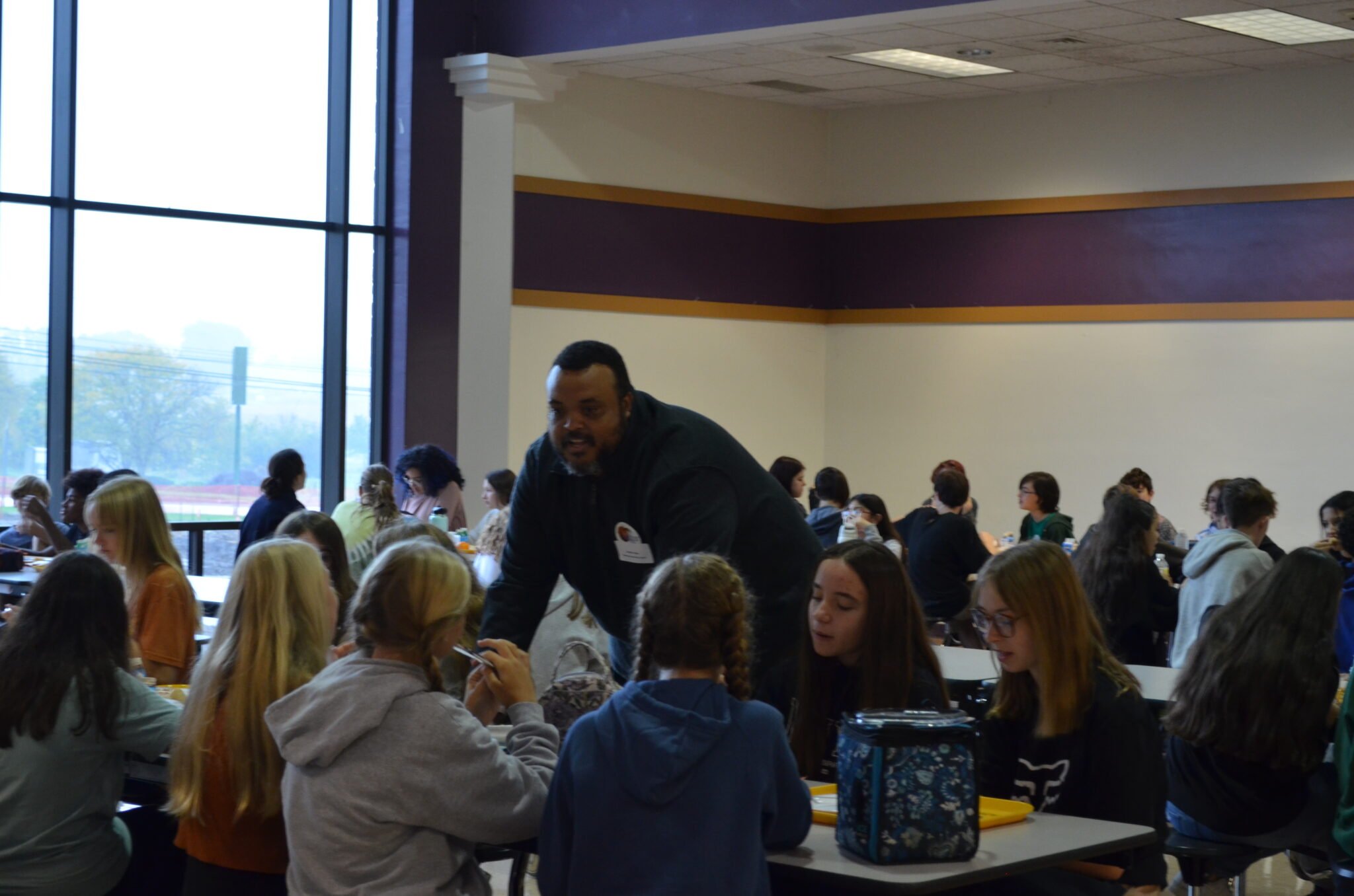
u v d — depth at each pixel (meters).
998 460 10.48
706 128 10.45
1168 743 3.70
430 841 2.30
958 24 7.82
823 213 11.18
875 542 2.79
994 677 4.21
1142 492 8.18
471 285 9.28
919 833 2.13
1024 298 10.32
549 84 9.24
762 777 2.10
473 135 9.22
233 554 8.85
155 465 8.52
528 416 9.76
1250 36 8.20
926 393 10.79
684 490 2.93
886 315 10.95
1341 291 9.05
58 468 8.09
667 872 2.03
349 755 2.30
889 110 10.86
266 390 8.93
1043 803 2.59
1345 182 9.02
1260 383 9.39
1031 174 10.26
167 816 3.82
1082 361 10.09
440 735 2.29
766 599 3.09
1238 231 9.43
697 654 2.16
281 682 2.62
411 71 9.01
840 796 2.21
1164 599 5.74
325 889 2.29
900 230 10.86
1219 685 3.44
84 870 2.94
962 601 6.89
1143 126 9.77
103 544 4.03
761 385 10.88
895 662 2.71
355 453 9.27
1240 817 3.48
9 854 2.85
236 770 2.61
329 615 3.03
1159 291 9.76
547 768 2.41
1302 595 3.42
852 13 7.62
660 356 10.31
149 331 8.44
